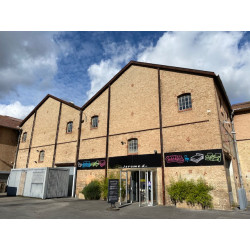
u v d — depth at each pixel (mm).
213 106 11859
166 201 12133
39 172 16125
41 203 12555
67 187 16844
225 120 14164
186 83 13273
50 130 21562
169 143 12938
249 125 16859
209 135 11602
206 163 11266
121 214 9148
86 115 18547
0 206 11188
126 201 13172
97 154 16547
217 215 8766
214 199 10570
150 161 13414
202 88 12547
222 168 10727
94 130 17453
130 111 15500
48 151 20906
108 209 10234
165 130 13320
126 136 15156
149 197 12977
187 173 11766
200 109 12289
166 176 12508
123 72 16969
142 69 15789
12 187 18141
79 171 17375
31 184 16469
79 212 9570
